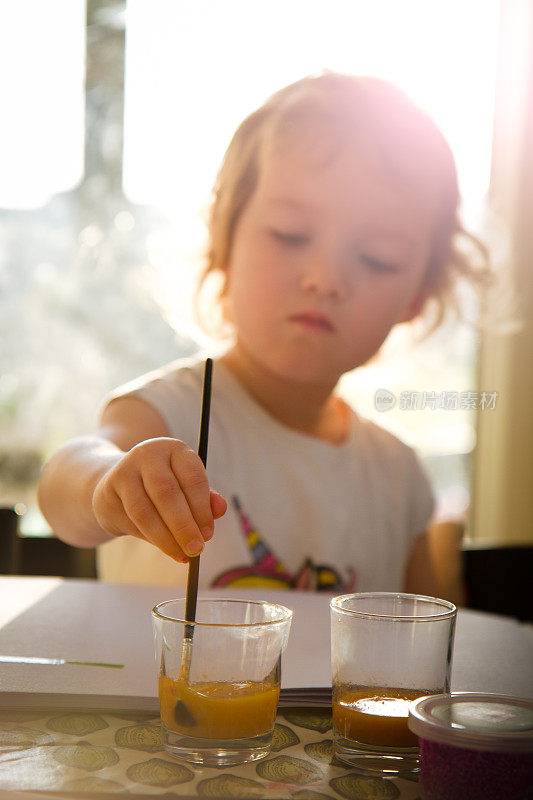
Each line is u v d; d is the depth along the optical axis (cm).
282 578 127
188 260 175
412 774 68
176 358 240
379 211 130
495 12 230
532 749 63
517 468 234
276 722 75
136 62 232
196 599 74
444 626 71
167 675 70
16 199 234
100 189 236
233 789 66
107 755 69
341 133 132
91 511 93
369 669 70
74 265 237
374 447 148
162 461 78
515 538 235
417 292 150
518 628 96
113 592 99
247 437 133
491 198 229
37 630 87
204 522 76
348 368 134
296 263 129
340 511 136
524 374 231
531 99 229
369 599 74
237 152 142
